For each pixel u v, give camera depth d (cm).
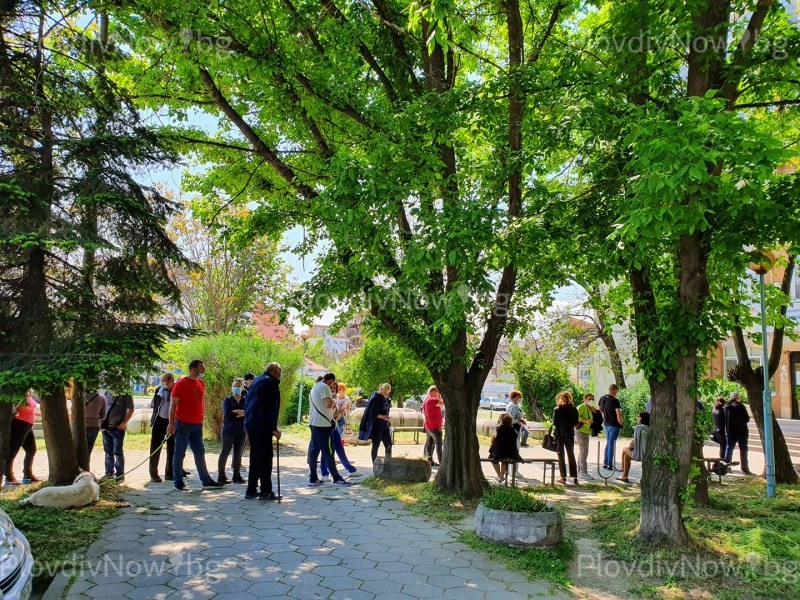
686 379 627
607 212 654
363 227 660
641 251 575
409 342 884
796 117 958
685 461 623
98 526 641
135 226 709
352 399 2461
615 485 1066
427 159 712
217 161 1100
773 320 1119
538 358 2358
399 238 819
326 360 3694
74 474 812
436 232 648
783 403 2014
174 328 712
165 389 972
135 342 656
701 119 455
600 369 2878
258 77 825
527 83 736
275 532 658
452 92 749
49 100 679
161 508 752
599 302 1099
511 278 890
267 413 841
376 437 1162
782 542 627
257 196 1107
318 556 575
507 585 508
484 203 718
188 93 971
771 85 700
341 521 717
